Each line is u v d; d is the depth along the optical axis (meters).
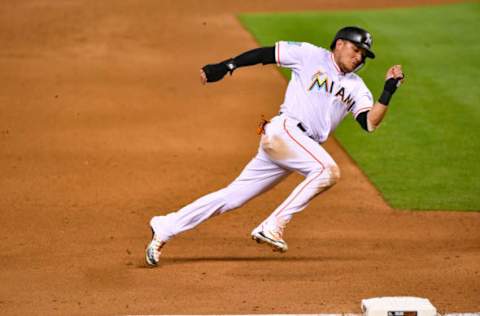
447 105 55.41
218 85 58.50
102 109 54.28
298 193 29.94
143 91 57.25
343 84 29.56
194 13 74.31
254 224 38.59
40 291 28.86
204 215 31.27
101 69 60.88
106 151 48.19
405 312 25.05
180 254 33.62
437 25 71.75
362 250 34.78
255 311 26.59
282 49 29.67
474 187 44.16
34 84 57.84
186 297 28.11
